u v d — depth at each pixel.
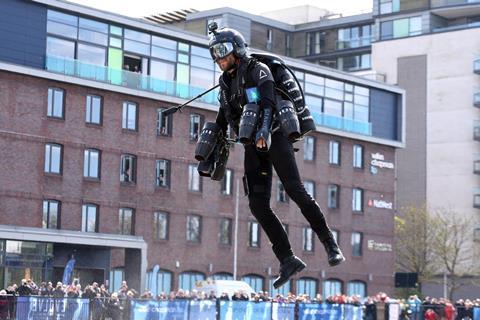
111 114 74.44
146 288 76.44
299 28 144.88
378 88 96.12
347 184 92.62
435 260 105.75
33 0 69.94
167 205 78.19
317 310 44.44
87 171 73.00
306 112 9.18
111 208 74.19
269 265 85.25
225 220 82.44
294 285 87.12
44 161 70.25
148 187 76.94
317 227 9.05
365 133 94.38
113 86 74.12
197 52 80.75
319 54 143.50
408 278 84.19
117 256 74.00
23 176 68.94
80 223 72.19
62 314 36.09
